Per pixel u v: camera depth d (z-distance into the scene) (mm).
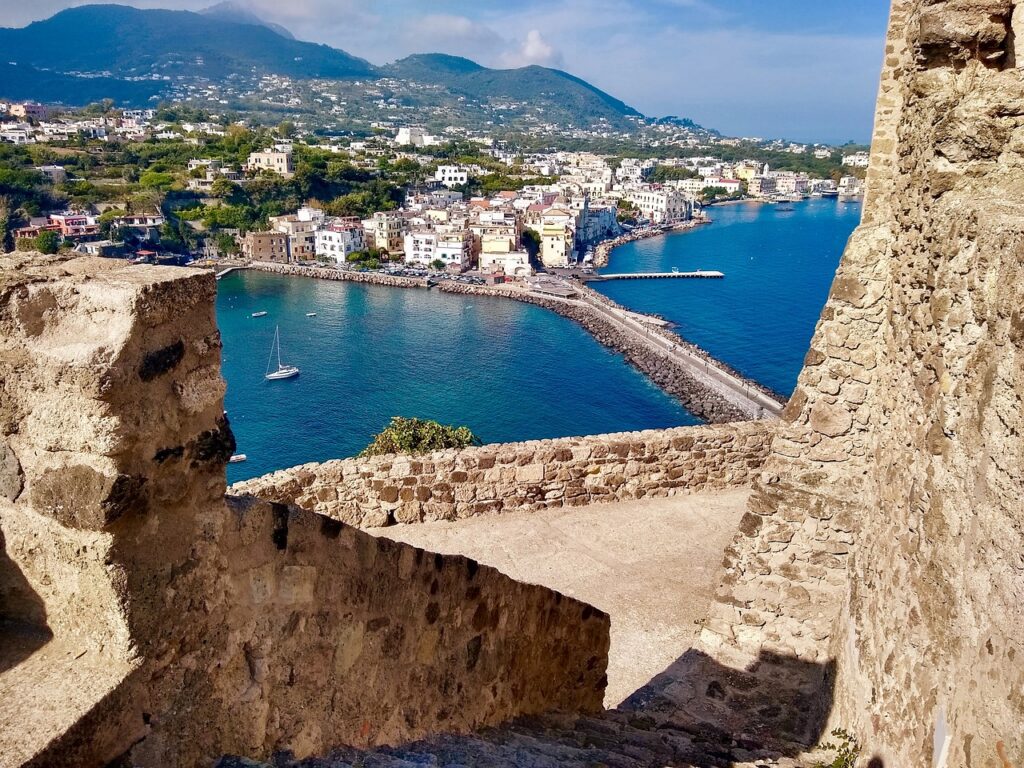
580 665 6227
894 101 6398
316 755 3422
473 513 10031
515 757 4133
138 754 2553
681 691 6973
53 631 2629
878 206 6602
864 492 6574
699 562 9250
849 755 5082
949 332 4199
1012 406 3090
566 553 9320
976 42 4762
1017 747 2725
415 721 4152
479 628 4629
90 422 2350
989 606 3158
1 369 2432
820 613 7238
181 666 2723
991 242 3582
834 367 6805
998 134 4449
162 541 2604
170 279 2545
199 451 2730
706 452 10812
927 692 3889
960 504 3689
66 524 2451
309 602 3299
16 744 2191
